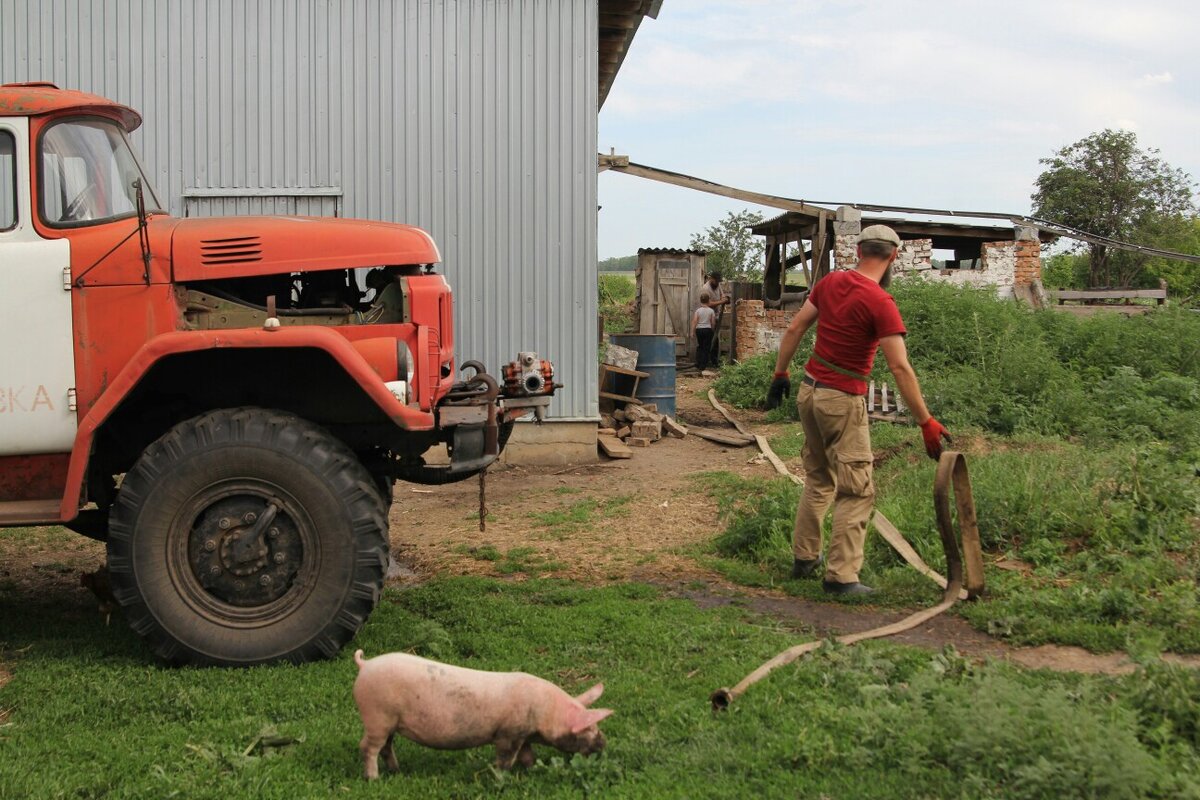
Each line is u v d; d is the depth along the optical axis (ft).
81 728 12.59
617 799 10.17
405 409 15.30
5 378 15.31
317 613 14.82
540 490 29.55
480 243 33.96
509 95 33.96
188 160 33.47
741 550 21.33
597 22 34.27
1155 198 87.51
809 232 60.23
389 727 10.84
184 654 14.71
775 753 11.11
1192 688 11.85
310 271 17.07
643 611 17.08
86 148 16.35
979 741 10.50
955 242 61.67
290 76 33.58
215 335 14.73
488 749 11.50
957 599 17.25
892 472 27.25
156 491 14.67
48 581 20.65
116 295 15.53
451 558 21.72
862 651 13.85
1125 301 58.54
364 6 33.58
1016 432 33.09
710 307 67.05
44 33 33.04
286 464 14.82
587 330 34.24
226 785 10.77
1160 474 21.36
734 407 46.70
